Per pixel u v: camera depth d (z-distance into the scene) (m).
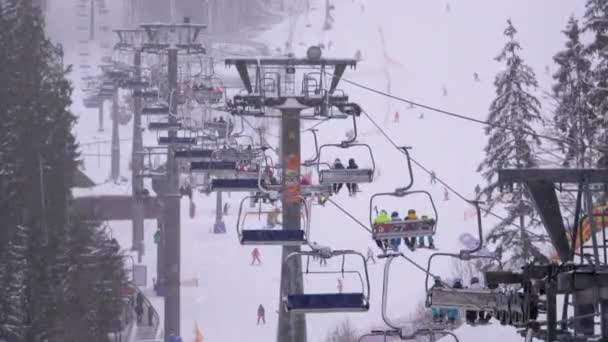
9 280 73.19
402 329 30.25
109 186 163.62
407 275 102.50
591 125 71.75
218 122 75.12
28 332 71.88
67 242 76.38
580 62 74.00
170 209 81.81
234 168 56.22
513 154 74.44
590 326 23.08
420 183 146.38
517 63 75.69
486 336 62.69
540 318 49.75
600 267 22.97
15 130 83.12
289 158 44.59
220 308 95.69
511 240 72.56
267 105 44.94
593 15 74.44
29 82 85.75
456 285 27.38
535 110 75.25
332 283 101.44
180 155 71.38
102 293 76.12
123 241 132.62
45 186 83.81
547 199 25.31
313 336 84.25
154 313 92.38
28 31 89.00
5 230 78.62
